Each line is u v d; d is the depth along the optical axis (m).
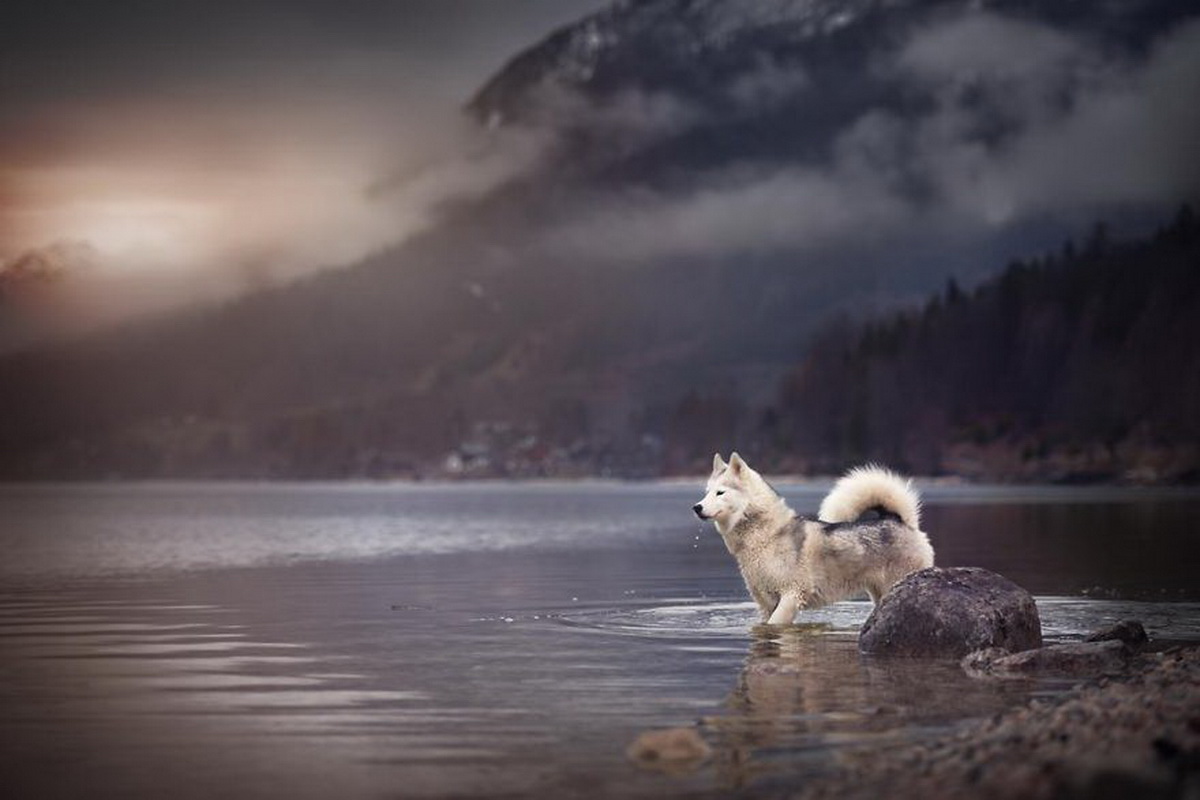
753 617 18.17
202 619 18.52
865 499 16.55
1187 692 9.69
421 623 17.75
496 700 11.27
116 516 80.75
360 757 9.05
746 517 16.33
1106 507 76.00
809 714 10.34
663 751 8.82
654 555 34.81
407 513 86.06
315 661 13.93
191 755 9.17
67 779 8.48
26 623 18.05
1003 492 131.88
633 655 14.11
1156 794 6.67
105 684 12.38
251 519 73.56
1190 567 27.47
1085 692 10.57
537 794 7.92
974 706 10.64
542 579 26.00
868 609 18.56
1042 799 6.81
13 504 122.44
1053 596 20.62
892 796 7.32
